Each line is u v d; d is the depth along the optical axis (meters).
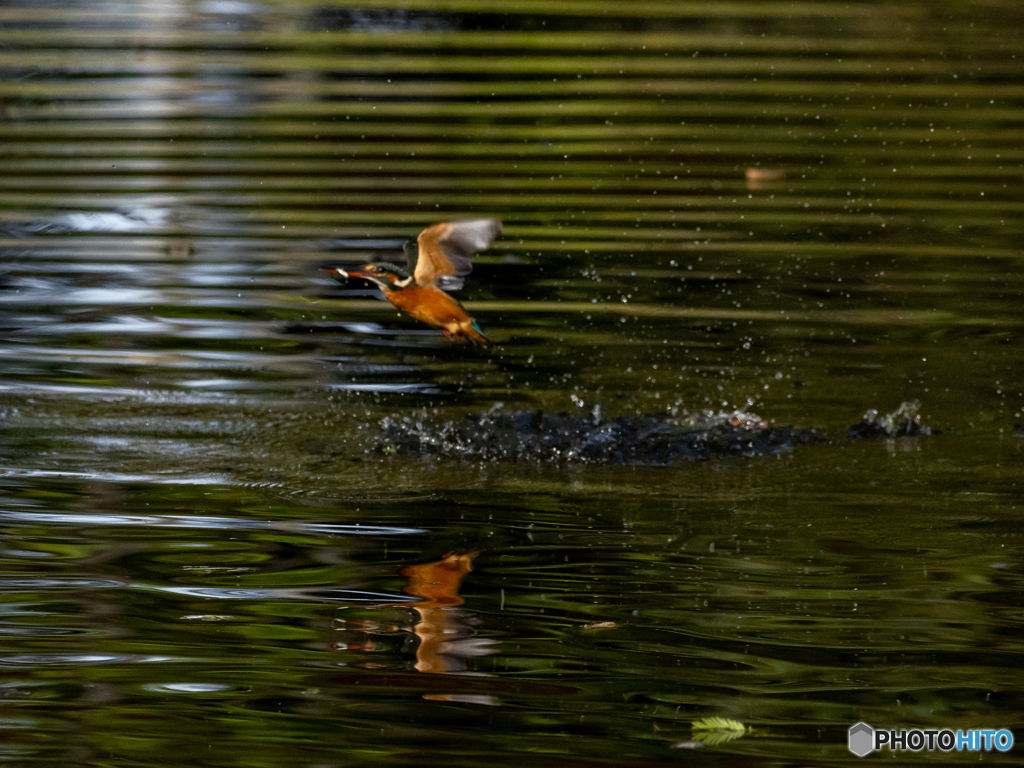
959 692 5.93
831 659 6.27
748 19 22.77
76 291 14.23
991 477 9.52
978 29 22.41
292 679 6.02
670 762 5.34
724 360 12.78
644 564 7.53
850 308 14.08
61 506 8.53
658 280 14.81
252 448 10.09
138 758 5.34
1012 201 16.73
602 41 21.75
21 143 18.58
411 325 13.95
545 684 5.97
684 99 19.94
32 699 5.80
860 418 11.21
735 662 6.22
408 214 16.27
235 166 17.84
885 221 16.20
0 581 7.12
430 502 8.76
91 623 6.59
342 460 9.80
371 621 6.67
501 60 21.05
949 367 12.59
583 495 8.96
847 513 8.60
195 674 6.08
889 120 19.23
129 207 16.53
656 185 17.45
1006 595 7.09
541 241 15.71
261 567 7.41
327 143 18.88
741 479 9.43
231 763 5.31
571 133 19.05
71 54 20.52
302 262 14.89
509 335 13.44
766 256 15.44
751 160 18.11
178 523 8.22
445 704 5.82
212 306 13.95
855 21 22.91
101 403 11.20
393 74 20.34
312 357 12.83
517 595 7.00
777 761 5.34
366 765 5.30
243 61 20.39
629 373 12.34
